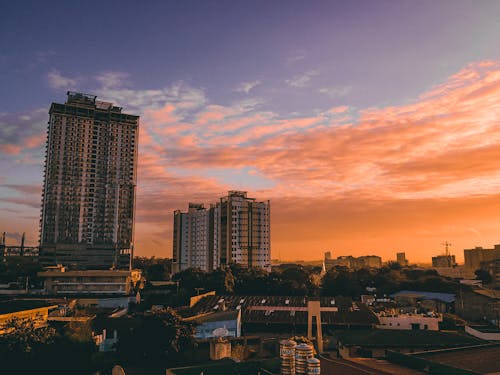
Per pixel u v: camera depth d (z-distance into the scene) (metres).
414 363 50.22
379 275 173.62
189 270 148.12
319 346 78.25
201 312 98.50
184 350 61.25
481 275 182.00
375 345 68.38
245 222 199.75
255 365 47.56
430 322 90.12
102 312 89.31
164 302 128.00
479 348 57.44
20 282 135.62
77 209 199.00
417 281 155.88
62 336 51.00
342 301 108.75
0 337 44.88
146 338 59.31
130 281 133.88
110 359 59.72
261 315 97.69
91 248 198.62
